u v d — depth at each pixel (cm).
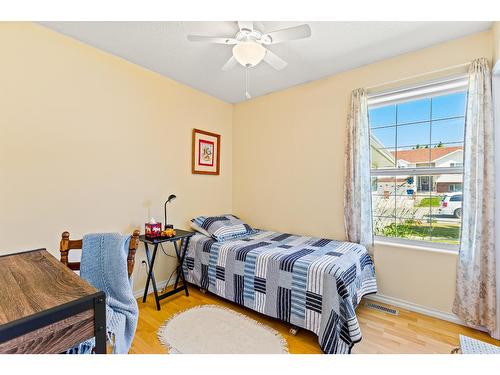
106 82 225
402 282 233
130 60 240
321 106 281
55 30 193
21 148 180
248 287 221
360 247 240
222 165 353
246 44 173
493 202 183
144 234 257
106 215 228
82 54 210
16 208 178
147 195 261
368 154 247
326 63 245
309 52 224
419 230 237
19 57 178
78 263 157
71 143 205
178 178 293
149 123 261
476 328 196
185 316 217
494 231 183
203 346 177
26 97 182
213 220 293
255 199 344
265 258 213
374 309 231
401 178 247
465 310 196
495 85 185
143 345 177
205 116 325
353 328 160
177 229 282
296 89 301
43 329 76
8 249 175
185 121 299
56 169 197
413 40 205
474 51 196
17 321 72
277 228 321
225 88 309
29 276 107
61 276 107
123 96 238
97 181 221
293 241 266
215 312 225
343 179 265
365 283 227
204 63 245
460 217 212
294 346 179
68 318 82
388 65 236
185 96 298
